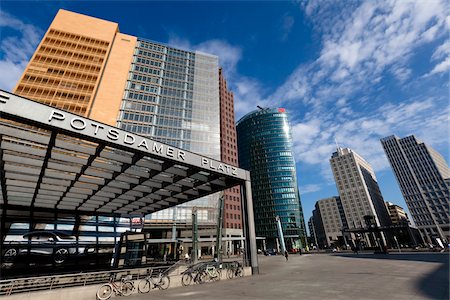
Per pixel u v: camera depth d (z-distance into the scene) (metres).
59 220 21.88
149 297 9.96
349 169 146.75
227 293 10.09
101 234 23.98
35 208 20.73
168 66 84.19
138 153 12.93
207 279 14.02
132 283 11.03
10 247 18.78
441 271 12.82
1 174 13.27
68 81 60.56
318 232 191.62
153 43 86.06
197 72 88.44
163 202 22.50
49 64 60.81
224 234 74.69
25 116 9.47
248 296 9.24
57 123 10.23
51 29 66.25
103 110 64.06
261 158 147.50
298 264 24.67
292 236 122.50
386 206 177.88
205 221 67.50
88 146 12.67
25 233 19.78
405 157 138.25
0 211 19.02
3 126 9.98
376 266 17.78
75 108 58.09
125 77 73.12
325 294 8.80
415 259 21.95
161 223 61.31
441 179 123.06
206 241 64.88
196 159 15.31
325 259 30.42
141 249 20.80
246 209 17.88
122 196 19.55
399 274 12.80
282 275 15.55
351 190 143.12
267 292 9.87
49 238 20.89
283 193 133.12
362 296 8.12
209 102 83.88
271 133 151.75
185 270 14.76
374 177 182.00
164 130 72.06
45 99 56.31
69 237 22.05
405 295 7.88
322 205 170.25
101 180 16.28
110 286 10.40
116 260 20.16
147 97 74.44
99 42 70.81
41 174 14.01
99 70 65.50
